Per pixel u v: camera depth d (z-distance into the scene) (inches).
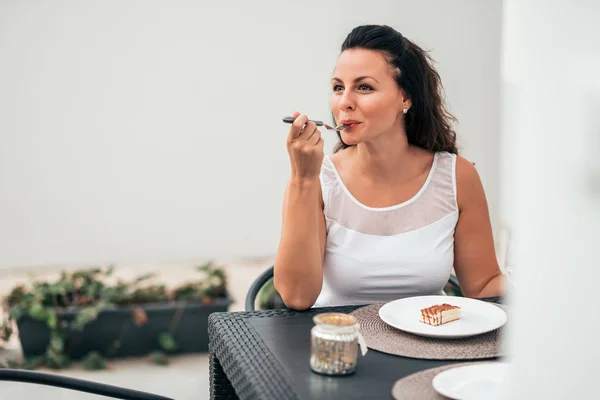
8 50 156.6
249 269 193.8
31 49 157.5
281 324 54.9
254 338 51.4
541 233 27.6
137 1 158.4
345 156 71.7
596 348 27.6
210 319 57.6
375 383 43.1
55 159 164.6
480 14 157.1
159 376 128.3
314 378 43.9
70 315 135.0
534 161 27.5
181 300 140.8
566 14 26.0
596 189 26.4
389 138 67.1
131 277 188.2
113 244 171.9
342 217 68.7
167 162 169.5
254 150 171.2
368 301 68.4
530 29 27.2
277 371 45.0
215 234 176.1
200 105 166.2
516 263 28.9
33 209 166.2
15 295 140.6
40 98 160.6
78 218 168.9
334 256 68.2
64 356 133.9
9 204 165.0
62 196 167.0
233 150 170.6
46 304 137.4
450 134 72.1
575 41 25.9
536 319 28.2
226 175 172.6
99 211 169.6
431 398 40.4
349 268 67.4
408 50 65.2
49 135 163.0
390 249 67.4
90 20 158.1
